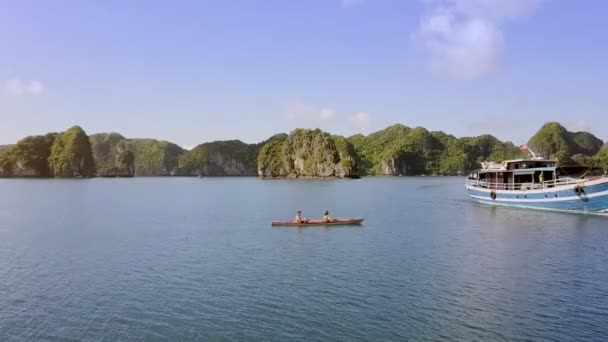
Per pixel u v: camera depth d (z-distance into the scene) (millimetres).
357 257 40969
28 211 86312
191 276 34781
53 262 39969
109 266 38250
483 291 30531
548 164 76688
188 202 109000
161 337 23609
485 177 87875
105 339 23453
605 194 64188
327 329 24438
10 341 23297
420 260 39562
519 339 23188
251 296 29766
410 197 121000
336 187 187750
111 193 152750
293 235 53438
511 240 48562
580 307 27484
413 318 25812
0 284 33031
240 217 74062
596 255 40844
